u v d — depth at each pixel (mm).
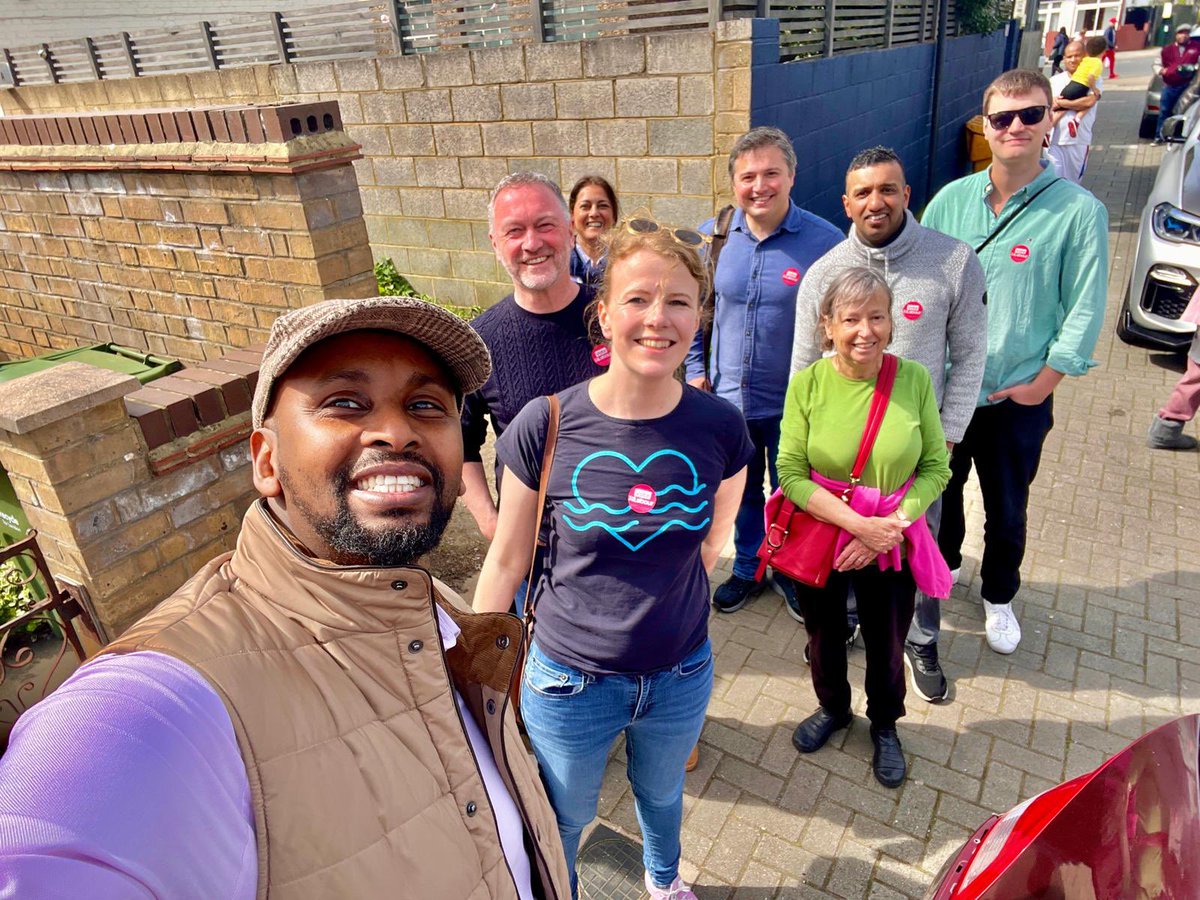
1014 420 2998
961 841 2486
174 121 3752
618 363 1704
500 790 1167
